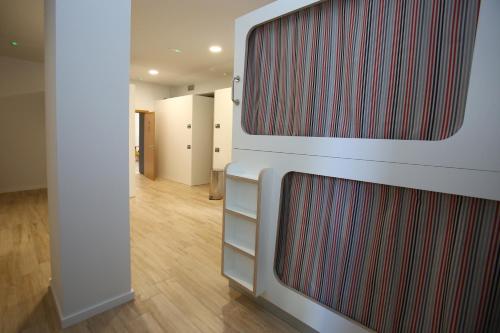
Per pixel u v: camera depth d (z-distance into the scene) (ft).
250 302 6.42
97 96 5.36
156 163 24.66
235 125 6.24
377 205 4.42
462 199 3.64
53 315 5.74
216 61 16.57
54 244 5.79
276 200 5.55
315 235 5.20
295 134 5.33
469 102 3.37
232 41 12.96
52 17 4.93
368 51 4.36
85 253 5.55
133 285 6.97
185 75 20.71
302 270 5.44
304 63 5.14
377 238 4.45
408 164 3.88
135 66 17.99
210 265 8.14
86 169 5.37
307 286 5.38
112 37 5.43
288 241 5.64
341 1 4.61
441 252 3.85
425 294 4.03
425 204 3.95
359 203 4.62
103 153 5.58
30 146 17.65
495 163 3.23
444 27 3.67
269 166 5.65
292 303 5.47
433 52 3.77
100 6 5.21
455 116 3.64
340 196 4.82
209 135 21.63
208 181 21.95
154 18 10.49
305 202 5.31
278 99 5.61
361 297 4.70
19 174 17.39
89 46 5.15
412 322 4.18
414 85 3.95
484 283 3.56
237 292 6.79
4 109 16.53
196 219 12.52
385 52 4.19
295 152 5.18
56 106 4.88
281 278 5.81
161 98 25.38
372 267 4.54
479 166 3.34
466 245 3.65
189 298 6.51
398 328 4.33
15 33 12.31
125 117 5.81
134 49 14.33
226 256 6.42
